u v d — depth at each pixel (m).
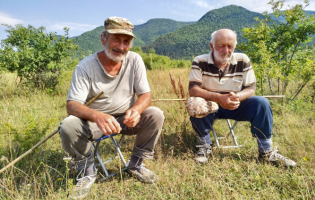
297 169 2.48
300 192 2.18
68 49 7.35
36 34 7.00
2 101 5.70
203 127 2.83
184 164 2.71
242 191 2.16
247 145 3.15
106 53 2.29
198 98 2.71
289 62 5.13
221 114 3.01
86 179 2.28
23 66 6.69
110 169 2.78
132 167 2.51
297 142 3.02
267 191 2.19
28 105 5.23
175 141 3.43
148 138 2.41
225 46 2.68
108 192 2.34
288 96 4.88
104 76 2.40
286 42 5.11
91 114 2.10
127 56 2.50
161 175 2.49
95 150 2.52
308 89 5.12
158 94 5.96
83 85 2.32
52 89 6.85
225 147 3.06
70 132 2.09
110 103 2.47
